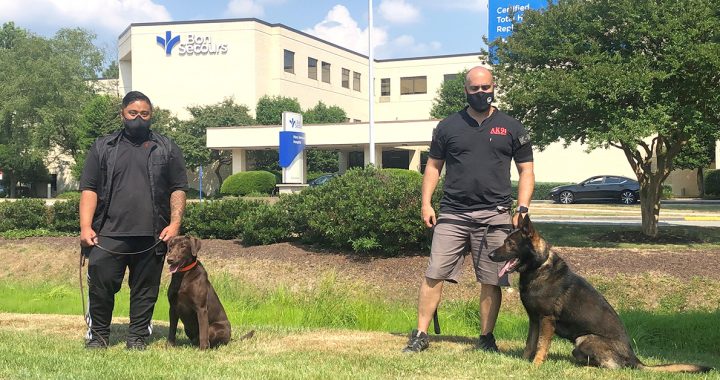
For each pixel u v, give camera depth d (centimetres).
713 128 1209
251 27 4956
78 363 517
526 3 2831
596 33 1274
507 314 908
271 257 1166
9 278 1252
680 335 776
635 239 1401
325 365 531
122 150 573
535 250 527
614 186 3253
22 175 5225
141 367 508
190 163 4572
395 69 6262
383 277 1054
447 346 629
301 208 1200
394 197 1106
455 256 590
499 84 1377
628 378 491
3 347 579
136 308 598
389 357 567
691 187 4003
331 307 905
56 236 1438
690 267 1006
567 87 1182
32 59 4834
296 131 2891
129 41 5222
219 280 1095
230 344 620
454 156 580
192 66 5041
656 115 1146
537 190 3834
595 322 523
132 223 570
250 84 4969
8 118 4738
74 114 4784
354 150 4719
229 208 1318
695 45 1127
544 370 516
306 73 5534
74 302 1038
